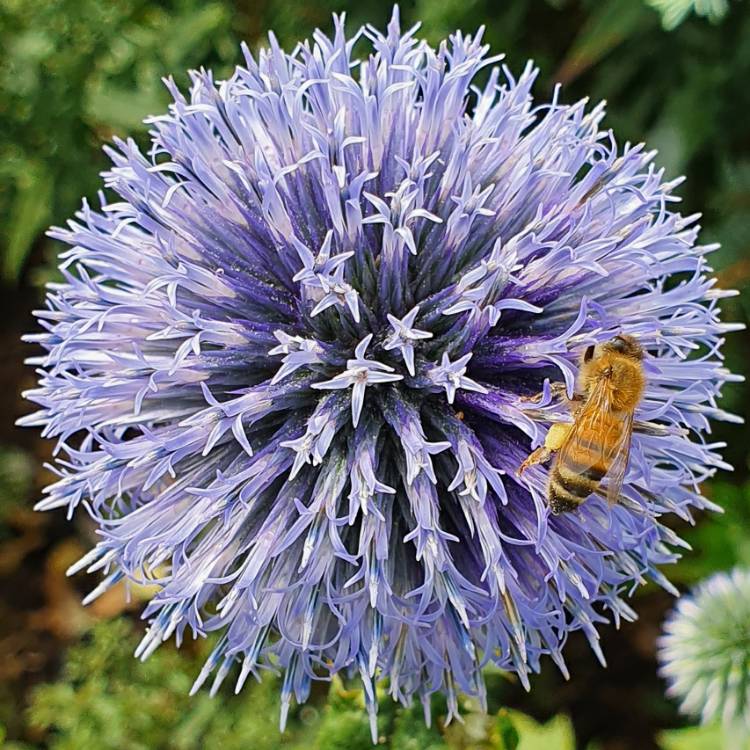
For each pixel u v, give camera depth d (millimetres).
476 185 76
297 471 67
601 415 67
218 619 72
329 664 77
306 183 76
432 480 65
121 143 76
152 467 76
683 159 107
